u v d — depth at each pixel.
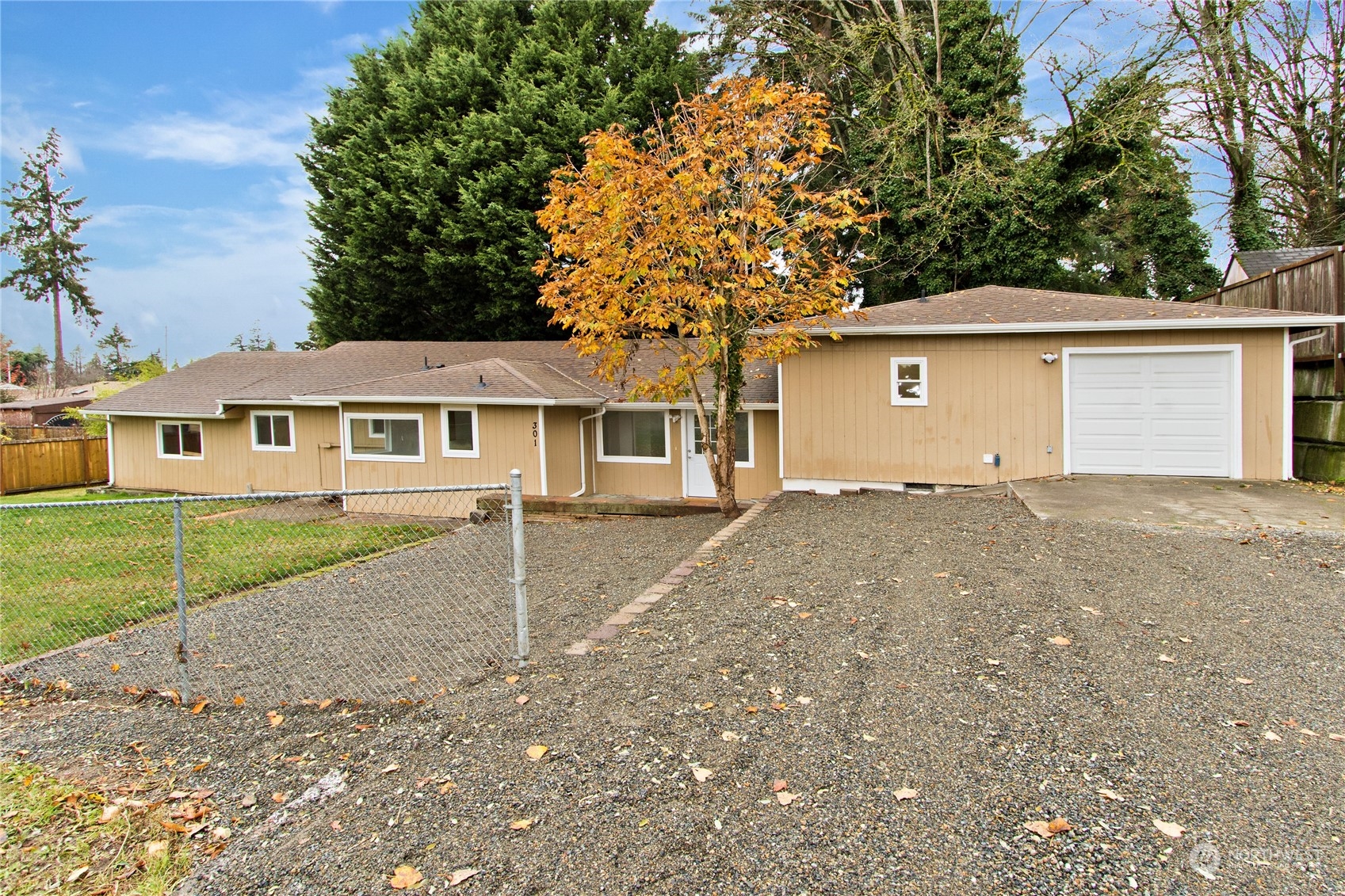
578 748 3.21
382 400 12.95
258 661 5.12
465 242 19.47
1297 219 18.59
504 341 19.47
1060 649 3.99
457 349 17.23
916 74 17.61
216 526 10.81
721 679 3.84
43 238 45.06
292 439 14.85
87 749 3.71
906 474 10.73
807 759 2.99
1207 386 9.49
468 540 9.50
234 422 15.41
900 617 4.63
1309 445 9.91
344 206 20.72
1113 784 2.71
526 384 12.72
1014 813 2.57
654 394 10.18
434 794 2.95
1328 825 2.43
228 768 3.39
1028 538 6.57
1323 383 9.91
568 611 5.89
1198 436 9.55
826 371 11.06
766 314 9.46
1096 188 16.77
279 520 11.96
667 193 8.27
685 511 10.84
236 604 6.79
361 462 13.52
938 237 17.62
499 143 18.94
